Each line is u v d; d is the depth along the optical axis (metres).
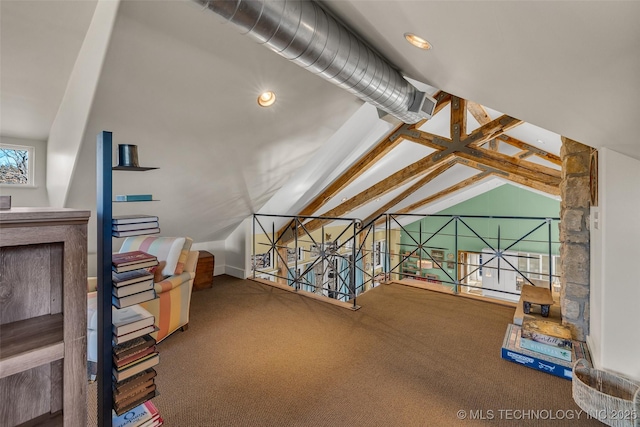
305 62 1.53
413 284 4.18
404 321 2.98
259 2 1.18
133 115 2.03
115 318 1.47
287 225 5.57
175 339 2.61
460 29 1.04
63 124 2.41
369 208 7.96
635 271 1.83
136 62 1.70
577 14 0.71
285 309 3.32
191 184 3.03
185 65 1.85
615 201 1.89
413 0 0.98
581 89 1.12
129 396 1.40
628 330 1.86
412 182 7.17
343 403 1.81
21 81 2.15
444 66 1.49
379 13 1.24
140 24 1.51
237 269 4.69
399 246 10.66
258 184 3.68
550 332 2.29
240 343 2.54
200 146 2.59
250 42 1.86
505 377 2.05
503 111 1.93
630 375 1.86
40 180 3.17
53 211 0.88
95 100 1.80
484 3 0.83
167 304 2.53
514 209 8.85
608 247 1.91
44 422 0.96
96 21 1.63
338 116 3.10
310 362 2.25
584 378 1.83
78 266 0.93
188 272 2.78
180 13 1.53
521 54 1.03
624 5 0.62
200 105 2.19
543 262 8.40
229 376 2.07
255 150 2.99
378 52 1.88
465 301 3.54
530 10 0.77
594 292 2.19
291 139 3.09
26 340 0.88
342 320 3.02
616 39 0.75
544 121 1.78
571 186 2.39
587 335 2.30
